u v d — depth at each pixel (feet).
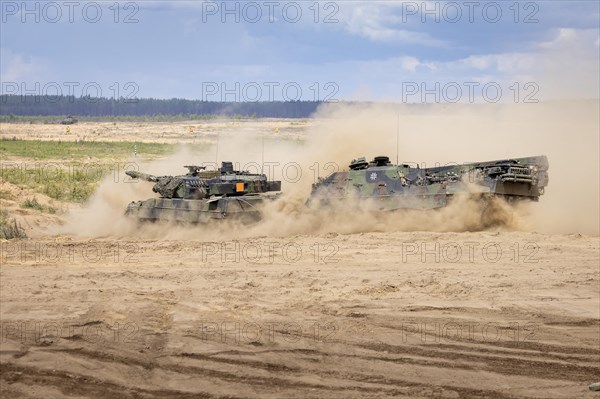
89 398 164.55
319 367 184.75
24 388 168.55
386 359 190.90
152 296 243.40
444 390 172.76
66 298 238.48
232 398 166.09
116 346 195.93
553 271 281.13
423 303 239.50
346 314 226.58
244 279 267.80
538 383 178.19
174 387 171.42
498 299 244.83
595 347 202.90
